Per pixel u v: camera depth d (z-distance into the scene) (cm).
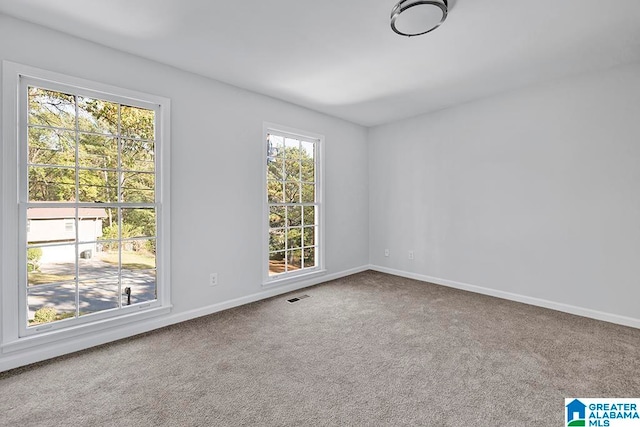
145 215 269
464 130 384
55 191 227
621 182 276
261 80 312
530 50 252
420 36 229
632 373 198
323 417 160
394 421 157
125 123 259
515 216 342
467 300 348
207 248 306
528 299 335
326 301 346
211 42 239
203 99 301
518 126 337
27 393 180
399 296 364
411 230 446
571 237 304
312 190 422
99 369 206
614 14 202
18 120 209
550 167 316
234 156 326
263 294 355
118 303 254
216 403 171
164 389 184
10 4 192
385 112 419
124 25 216
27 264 215
